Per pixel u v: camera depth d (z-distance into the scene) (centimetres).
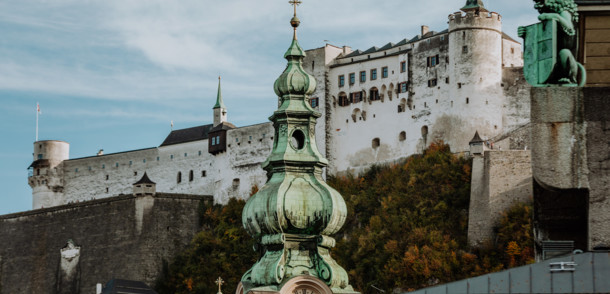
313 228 8662
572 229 5622
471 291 5122
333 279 8400
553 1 5378
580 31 5531
